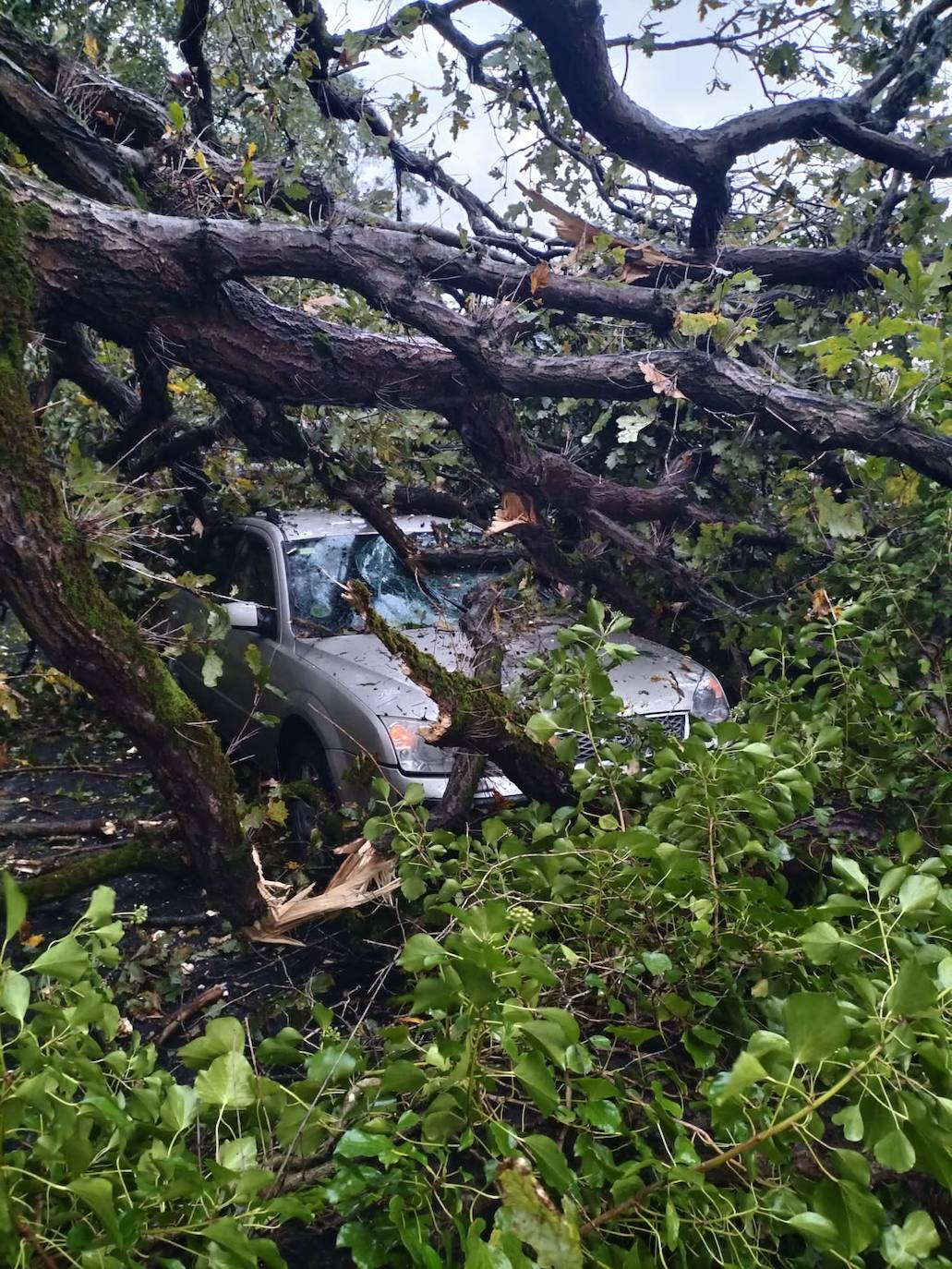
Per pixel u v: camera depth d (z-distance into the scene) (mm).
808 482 4699
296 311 3898
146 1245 1438
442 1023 1840
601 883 2258
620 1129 1616
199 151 4074
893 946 1678
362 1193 1648
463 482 5703
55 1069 1396
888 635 3566
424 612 5004
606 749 2779
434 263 4125
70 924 3678
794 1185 1552
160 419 5055
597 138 4613
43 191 3148
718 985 2234
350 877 3207
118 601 5090
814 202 5938
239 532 5738
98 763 5574
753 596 4949
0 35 3789
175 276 3395
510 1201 1316
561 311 4980
